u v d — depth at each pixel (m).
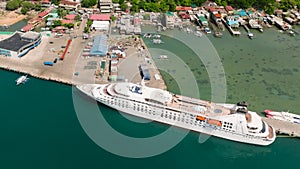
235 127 117.88
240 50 195.38
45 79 152.00
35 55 171.38
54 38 191.75
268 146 120.44
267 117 135.75
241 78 166.12
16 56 165.00
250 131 117.31
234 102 146.00
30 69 158.38
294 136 125.56
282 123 132.00
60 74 155.75
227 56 187.38
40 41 184.62
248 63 181.12
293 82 165.38
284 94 155.12
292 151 119.38
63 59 168.75
